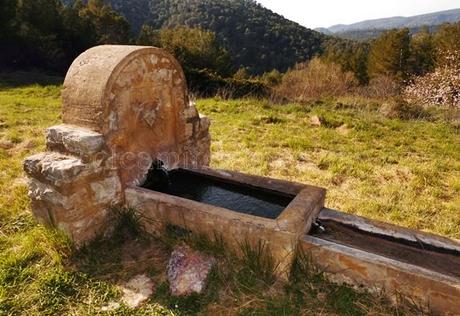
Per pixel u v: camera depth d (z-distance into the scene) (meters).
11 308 2.30
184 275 2.49
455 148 6.20
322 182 4.64
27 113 7.50
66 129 2.81
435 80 12.53
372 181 4.70
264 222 2.49
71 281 2.54
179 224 2.85
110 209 2.99
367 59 29.75
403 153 5.93
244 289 2.45
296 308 2.30
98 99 2.69
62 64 20.64
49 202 2.75
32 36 18.06
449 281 2.13
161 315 2.26
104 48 3.01
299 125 7.52
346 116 8.29
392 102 9.15
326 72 13.84
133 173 3.16
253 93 12.27
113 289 2.47
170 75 3.37
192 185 3.51
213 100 9.94
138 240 2.99
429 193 4.40
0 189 3.88
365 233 2.84
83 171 2.69
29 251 2.78
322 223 2.93
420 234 2.78
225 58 32.88
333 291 2.41
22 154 4.98
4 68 16.95
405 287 2.26
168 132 3.51
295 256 2.53
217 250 2.68
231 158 5.37
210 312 2.29
